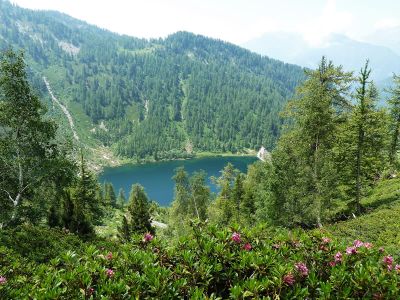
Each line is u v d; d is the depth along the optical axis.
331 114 28.95
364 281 5.12
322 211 26.88
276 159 28.56
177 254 6.27
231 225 6.82
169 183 165.88
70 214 28.27
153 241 6.76
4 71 21.72
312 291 5.23
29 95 23.08
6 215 22.23
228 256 5.89
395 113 40.09
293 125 32.81
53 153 25.28
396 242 19.59
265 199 29.55
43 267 7.42
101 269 5.81
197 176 54.41
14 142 22.67
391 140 41.03
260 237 6.77
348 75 30.06
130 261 6.22
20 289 6.38
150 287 5.28
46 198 25.34
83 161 43.00
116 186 167.62
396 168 42.19
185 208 53.41
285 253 6.38
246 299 5.00
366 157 33.00
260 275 5.49
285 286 5.15
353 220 26.27
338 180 28.02
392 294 4.96
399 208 27.27
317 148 29.12
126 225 35.91
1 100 22.53
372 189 38.69
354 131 29.14
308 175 27.25
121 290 5.09
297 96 31.66
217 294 5.59
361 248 6.22
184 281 5.33
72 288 5.37
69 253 6.71
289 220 27.45
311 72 31.16
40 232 18.73
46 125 24.23
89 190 43.69
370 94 32.53
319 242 6.60
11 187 23.73
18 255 13.19
